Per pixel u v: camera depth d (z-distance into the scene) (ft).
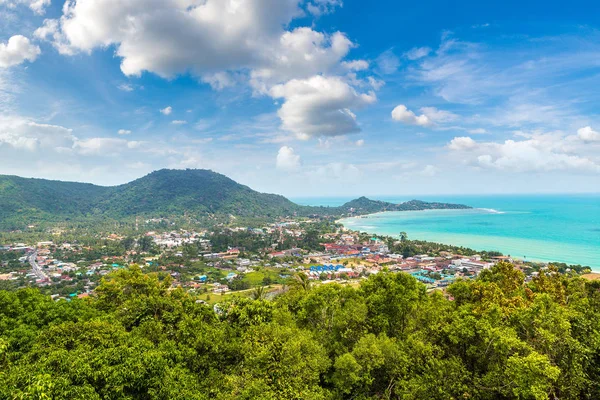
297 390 68.18
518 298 92.32
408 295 96.43
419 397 68.59
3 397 46.83
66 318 101.30
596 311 85.40
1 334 83.05
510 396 63.57
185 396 60.34
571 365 64.49
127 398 55.93
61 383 51.52
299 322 114.01
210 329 92.94
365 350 80.28
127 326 104.83
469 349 72.79
